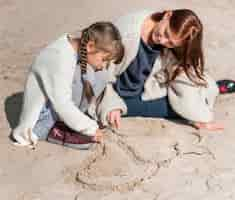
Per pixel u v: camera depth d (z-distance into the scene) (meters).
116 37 2.96
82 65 3.01
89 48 2.97
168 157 3.07
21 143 3.13
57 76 2.98
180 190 2.85
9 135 3.22
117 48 2.98
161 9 5.01
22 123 3.12
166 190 2.85
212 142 3.19
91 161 3.03
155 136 3.22
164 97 3.32
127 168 2.98
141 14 3.19
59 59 2.99
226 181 2.92
